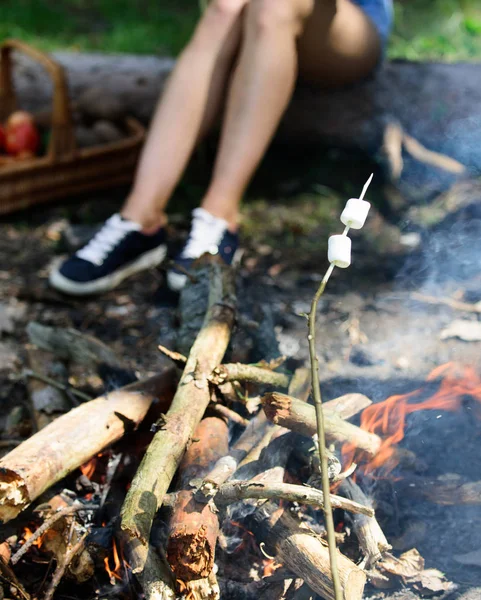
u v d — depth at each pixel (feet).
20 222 11.56
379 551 4.86
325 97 12.30
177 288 8.97
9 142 12.17
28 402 6.95
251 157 9.00
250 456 5.22
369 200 11.87
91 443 5.20
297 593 4.83
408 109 12.23
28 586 5.05
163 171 9.40
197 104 9.29
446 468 5.92
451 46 17.19
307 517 5.27
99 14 21.72
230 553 5.13
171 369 6.02
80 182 12.13
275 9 8.72
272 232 11.18
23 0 22.11
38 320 9.06
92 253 9.51
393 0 21.54
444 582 5.16
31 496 4.75
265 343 6.59
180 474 4.98
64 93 11.42
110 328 8.89
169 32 19.44
